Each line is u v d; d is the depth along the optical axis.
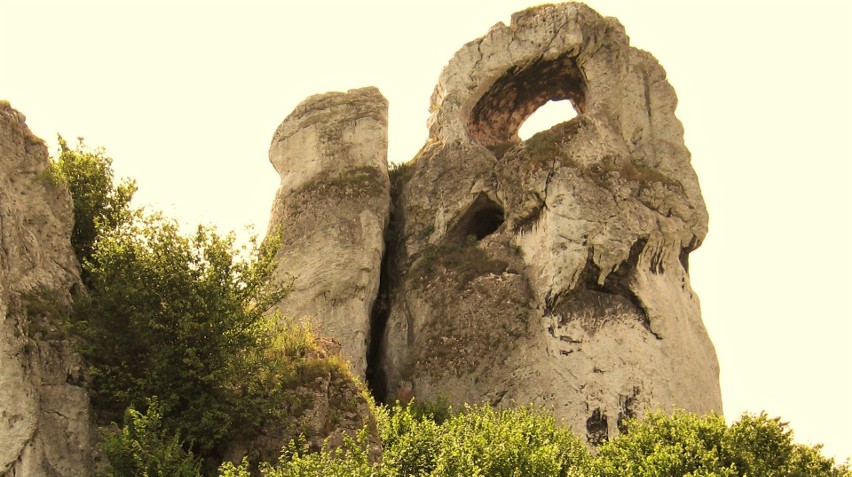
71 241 28.23
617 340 34.66
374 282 38.06
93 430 23.80
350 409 24.98
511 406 33.62
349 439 22.86
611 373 33.91
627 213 36.75
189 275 25.70
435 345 35.56
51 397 23.39
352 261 37.81
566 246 35.31
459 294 36.38
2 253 23.66
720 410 36.91
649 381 34.28
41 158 26.56
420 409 32.94
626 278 35.81
